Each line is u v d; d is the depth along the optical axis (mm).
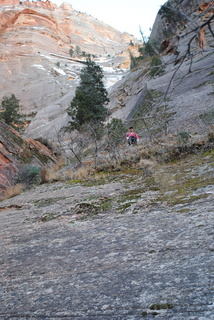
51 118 78625
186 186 4480
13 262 2799
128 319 1415
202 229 2488
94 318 1488
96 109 30578
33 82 125500
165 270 1877
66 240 3234
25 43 161250
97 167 9914
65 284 2018
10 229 4465
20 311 1729
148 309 1461
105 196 5523
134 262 2156
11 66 141375
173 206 3615
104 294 1731
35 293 1962
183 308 1396
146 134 11367
